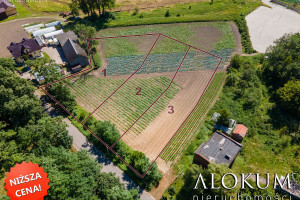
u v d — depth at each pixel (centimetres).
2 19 11788
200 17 11756
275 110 7244
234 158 5475
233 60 8762
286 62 7944
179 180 5447
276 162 5909
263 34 10938
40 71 7144
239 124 6600
